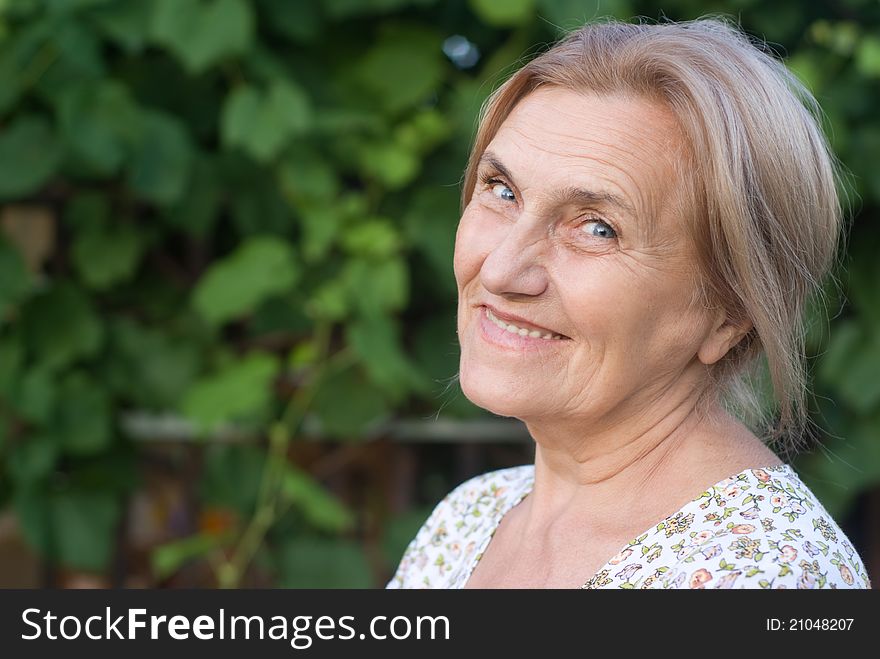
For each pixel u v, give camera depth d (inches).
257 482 98.7
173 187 89.3
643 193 41.6
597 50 44.3
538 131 43.8
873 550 111.6
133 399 99.0
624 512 46.1
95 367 97.8
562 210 43.1
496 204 46.9
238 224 96.7
